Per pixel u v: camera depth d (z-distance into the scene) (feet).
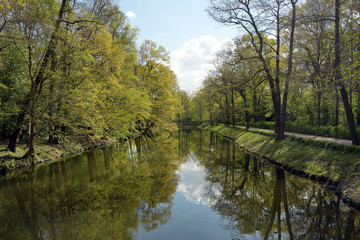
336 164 31.99
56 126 53.11
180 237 19.25
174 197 29.60
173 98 112.78
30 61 43.29
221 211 25.11
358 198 23.44
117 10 65.72
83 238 18.95
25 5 39.40
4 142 59.21
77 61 45.09
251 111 106.32
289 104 93.35
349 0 40.32
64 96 43.39
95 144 76.38
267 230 20.65
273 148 52.31
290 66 50.98
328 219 21.63
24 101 45.73
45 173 41.47
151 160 55.36
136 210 25.13
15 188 33.19
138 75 106.52
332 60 43.47
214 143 87.51
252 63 59.98
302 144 44.96
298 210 24.17
